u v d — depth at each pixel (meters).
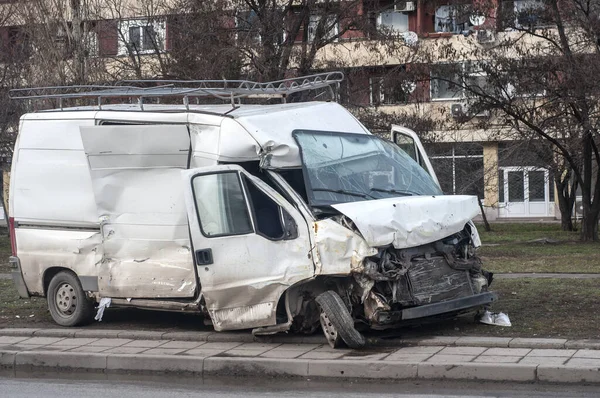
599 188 35.97
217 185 13.58
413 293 13.02
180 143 14.30
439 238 13.26
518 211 60.81
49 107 30.86
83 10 34.69
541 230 46.44
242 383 11.83
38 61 34.81
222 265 13.50
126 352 13.26
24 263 16.34
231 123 13.91
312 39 33.91
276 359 12.16
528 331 13.32
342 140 14.37
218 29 32.22
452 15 35.78
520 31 36.03
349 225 12.68
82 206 15.43
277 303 13.16
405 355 12.08
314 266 12.82
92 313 15.80
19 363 13.50
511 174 47.53
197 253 13.66
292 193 13.34
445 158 44.34
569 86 32.25
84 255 15.41
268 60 31.52
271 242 13.17
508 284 18.98
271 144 13.45
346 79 33.69
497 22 34.56
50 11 34.72
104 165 14.95
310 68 33.12
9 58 36.50
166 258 14.48
